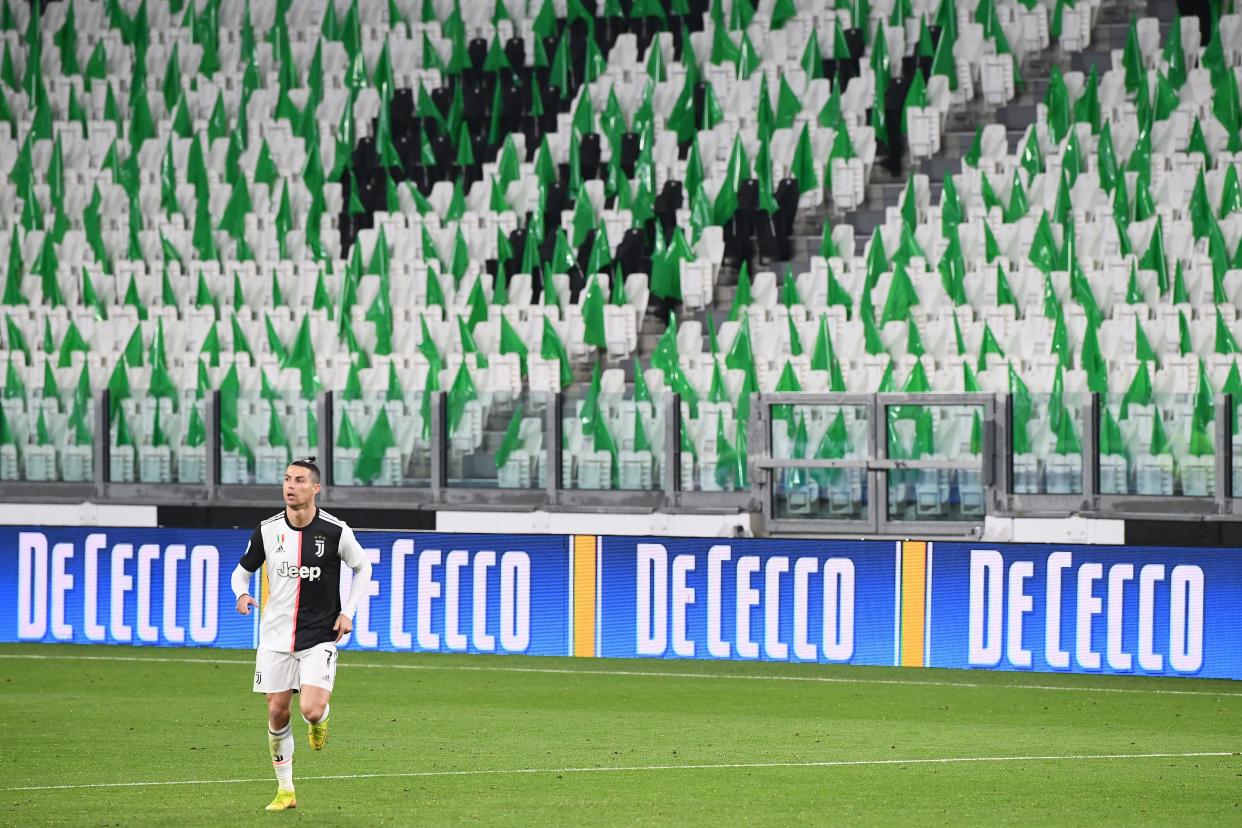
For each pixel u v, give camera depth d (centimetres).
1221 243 6256
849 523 5503
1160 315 6125
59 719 4044
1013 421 5375
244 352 6825
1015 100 7150
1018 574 4994
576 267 6881
